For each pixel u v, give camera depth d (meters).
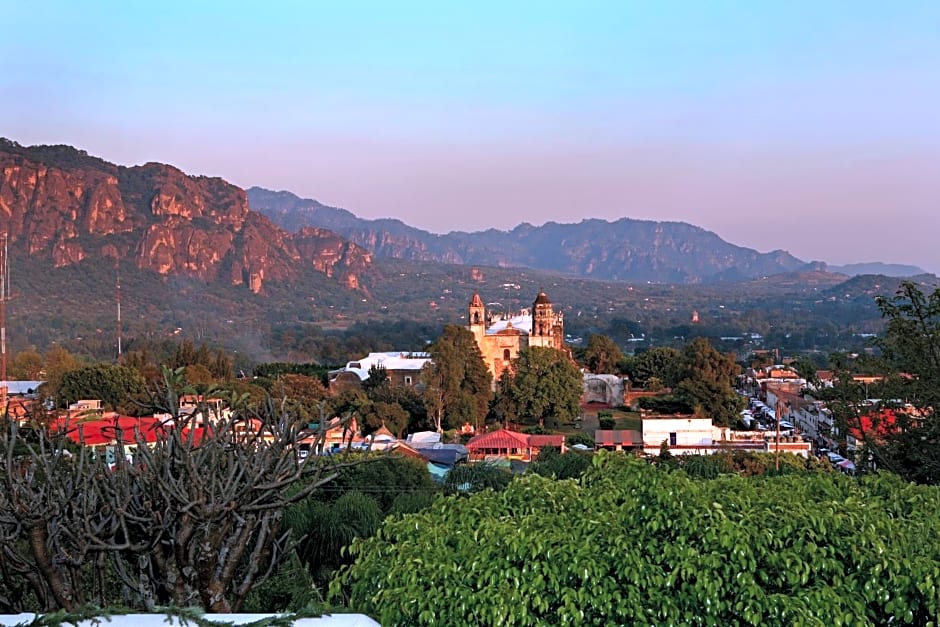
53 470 12.50
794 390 108.38
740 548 10.78
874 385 24.52
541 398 86.56
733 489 12.86
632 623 10.90
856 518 11.59
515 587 10.77
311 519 22.56
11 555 12.33
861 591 11.06
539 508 12.70
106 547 11.73
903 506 13.61
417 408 85.44
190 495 11.70
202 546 11.79
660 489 11.36
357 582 11.94
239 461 12.41
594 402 110.31
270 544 13.44
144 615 9.46
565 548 10.95
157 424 13.30
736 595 10.88
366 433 75.12
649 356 129.00
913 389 22.98
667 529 11.48
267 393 15.10
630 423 88.88
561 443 68.38
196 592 12.20
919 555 11.30
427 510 13.46
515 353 110.00
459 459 62.69
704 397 88.25
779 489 13.24
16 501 11.49
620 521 11.57
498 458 63.44
